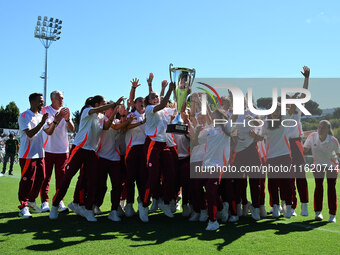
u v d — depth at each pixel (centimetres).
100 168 511
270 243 373
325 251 344
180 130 456
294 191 568
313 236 408
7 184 935
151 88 572
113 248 347
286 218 527
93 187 488
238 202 534
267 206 657
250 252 338
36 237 390
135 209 604
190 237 397
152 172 485
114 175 505
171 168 514
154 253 331
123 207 591
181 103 484
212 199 441
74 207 535
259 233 421
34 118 532
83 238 388
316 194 519
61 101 577
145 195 486
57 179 572
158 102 503
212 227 437
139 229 438
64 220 492
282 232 428
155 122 492
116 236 399
